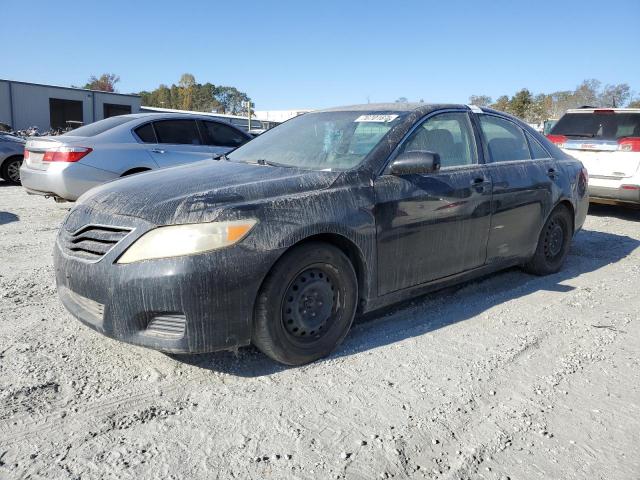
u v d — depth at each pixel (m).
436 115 4.05
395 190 3.51
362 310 3.50
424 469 2.33
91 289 2.88
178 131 8.02
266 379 3.06
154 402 2.79
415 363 3.30
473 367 3.26
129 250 2.79
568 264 5.76
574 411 2.83
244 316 2.88
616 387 3.09
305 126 4.31
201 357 3.30
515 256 4.64
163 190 3.11
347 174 3.38
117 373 3.08
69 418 2.62
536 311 4.26
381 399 2.87
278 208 2.99
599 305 4.45
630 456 2.47
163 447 2.43
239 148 4.47
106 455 2.36
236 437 2.51
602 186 8.45
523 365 3.32
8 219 7.66
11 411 2.66
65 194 7.04
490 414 2.77
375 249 3.40
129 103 41.03
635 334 3.86
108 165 7.16
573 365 3.34
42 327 3.69
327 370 3.18
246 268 2.83
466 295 4.62
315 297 3.17
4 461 2.30
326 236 3.24
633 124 8.43
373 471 2.30
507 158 4.59
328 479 2.24
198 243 2.74
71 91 37.56
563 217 5.21
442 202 3.77
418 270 3.72
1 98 34.31
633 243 6.95
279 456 2.38
